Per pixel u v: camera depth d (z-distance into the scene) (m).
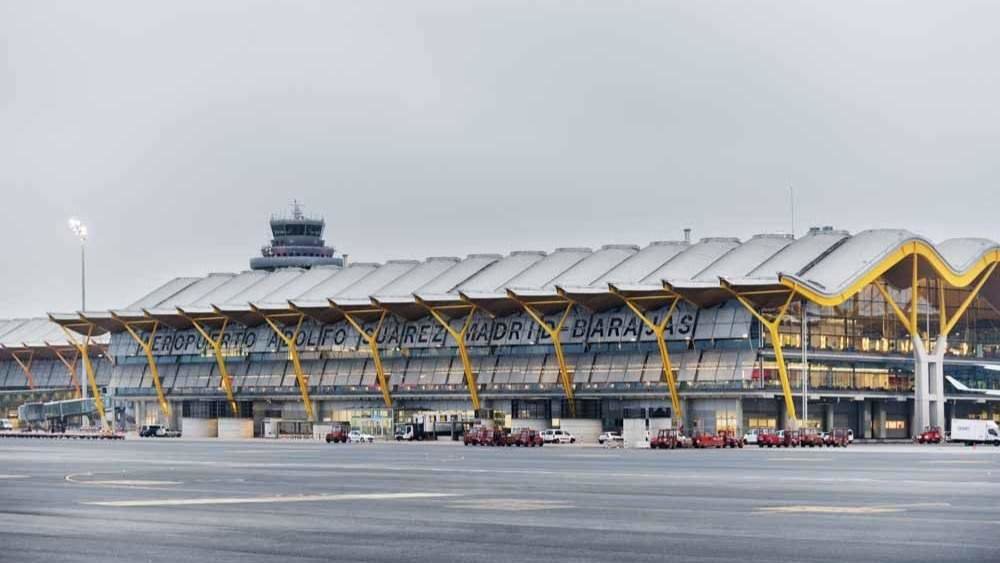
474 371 179.25
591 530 38.00
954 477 65.62
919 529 37.75
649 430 142.00
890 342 161.75
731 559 31.23
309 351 194.88
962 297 167.50
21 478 68.75
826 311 156.62
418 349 185.00
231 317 195.25
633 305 160.25
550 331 169.12
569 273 177.00
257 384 199.38
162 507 47.44
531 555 32.28
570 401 169.25
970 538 35.34
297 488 58.91
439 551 33.22
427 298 175.50
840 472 71.62
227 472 75.31
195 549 33.81
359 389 188.38
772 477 66.00
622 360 165.75
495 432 145.62
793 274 153.75
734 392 153.75
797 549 33.03
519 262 188.62
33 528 39.44
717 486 58.28
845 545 33.84
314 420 193.50
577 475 69.12
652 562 30.84
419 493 54.62
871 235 160.88
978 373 169.00
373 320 188.62
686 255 170.62
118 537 36.75
